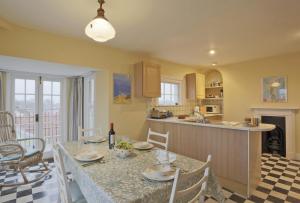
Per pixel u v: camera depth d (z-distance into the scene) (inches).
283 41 127.2
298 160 154.0
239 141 100.7
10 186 105.3
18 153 112.0
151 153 76.2
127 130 150.6
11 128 126.8
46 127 163.6
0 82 136.3
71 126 172.2
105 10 85.8
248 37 119.9
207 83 221.0
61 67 131.8
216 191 61.7
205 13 89.0
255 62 180.7
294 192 100.5
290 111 159.5
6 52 98.9
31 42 107.2
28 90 154.1
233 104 195.9
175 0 78.1
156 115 160.4
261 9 85.0
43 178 115.8
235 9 85.2
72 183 71.8
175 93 198.2
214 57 170.2
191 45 136.0
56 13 89.3
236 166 102.0
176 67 192.9
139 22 98.5
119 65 147.0
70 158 71.8
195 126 124.0
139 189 45.6
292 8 84.1
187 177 41.9
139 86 150.9
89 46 130.5
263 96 175.5
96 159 67.0
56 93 169.9
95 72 151.1
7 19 95.0
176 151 137.6
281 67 164.7
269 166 139.3
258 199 94.1
